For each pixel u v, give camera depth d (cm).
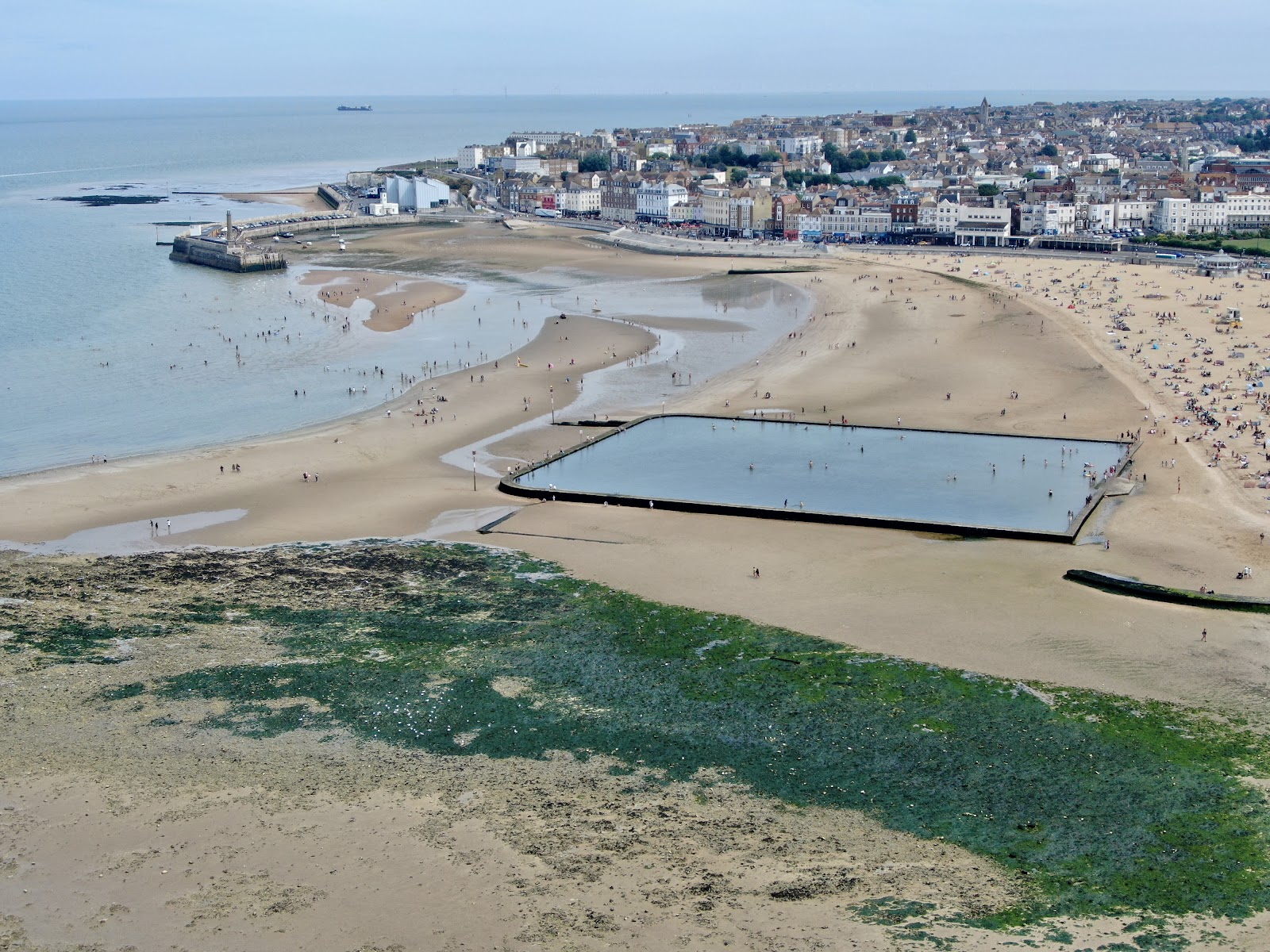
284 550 16725
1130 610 14325
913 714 12012
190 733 11806
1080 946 8638
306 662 13312
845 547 16638
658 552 16488
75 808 10550
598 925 8956
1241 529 16925
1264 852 9762
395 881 9512
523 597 15012
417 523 17800
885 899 9244
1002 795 10656
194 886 9488
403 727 11881
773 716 12050
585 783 10912
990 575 15475
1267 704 12069
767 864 9706
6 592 15238
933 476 19712
